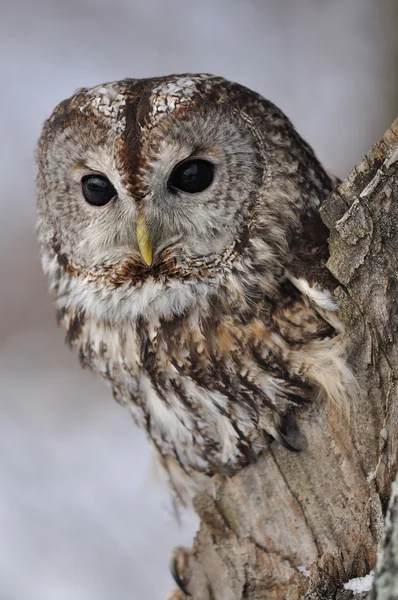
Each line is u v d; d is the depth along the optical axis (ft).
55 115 9.55
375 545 9.19
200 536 9.43
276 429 9.34
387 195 9.14
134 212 9.48
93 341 9.61
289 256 9.40
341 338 9.29
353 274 9.18
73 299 9.61
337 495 9.26
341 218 9.20
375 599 8.98
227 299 9.41
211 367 9.41
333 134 10.96
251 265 9.41
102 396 11.72
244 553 9.36
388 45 10.92
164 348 9.46
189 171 9.46
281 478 9.31
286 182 9.45
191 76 9.52
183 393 9.46
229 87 9.48
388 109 10.86
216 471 9.56
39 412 11.43
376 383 9.20
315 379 9.29
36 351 11.89
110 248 9.52
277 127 9.48
